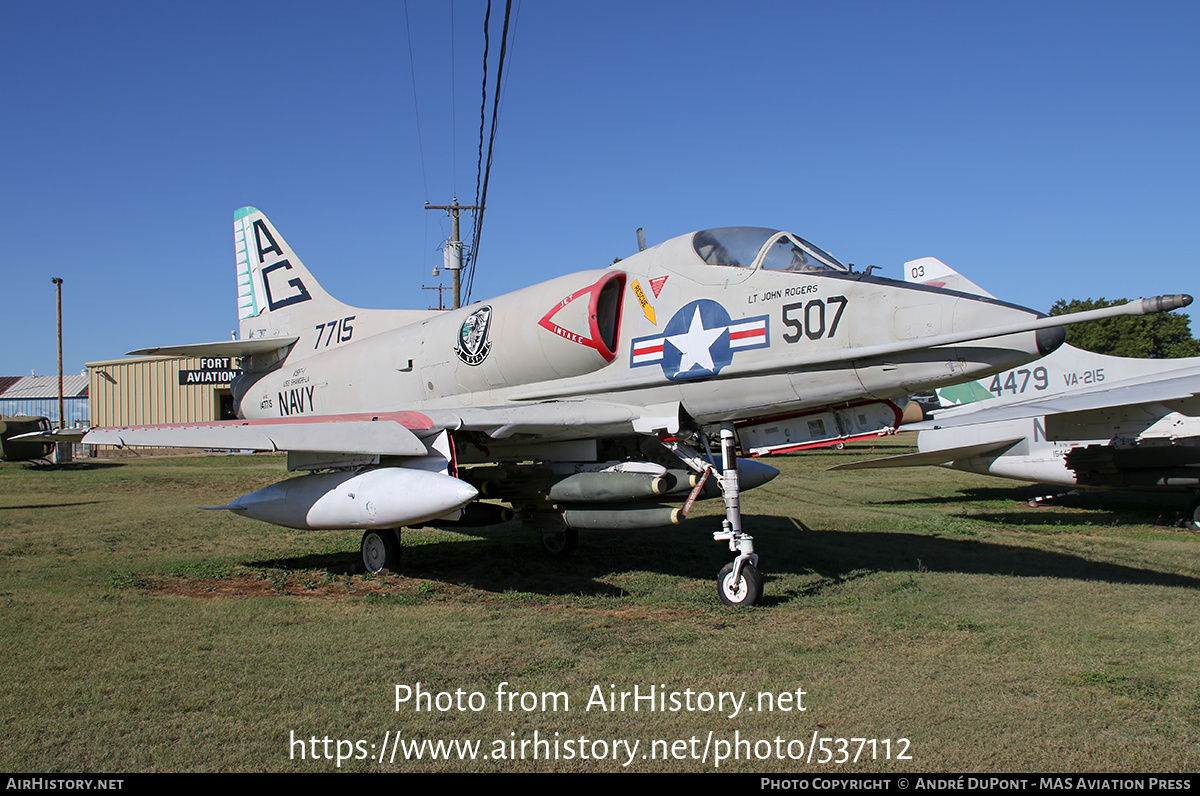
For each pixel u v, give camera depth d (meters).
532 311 7.24
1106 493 13.99
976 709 3.68
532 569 7.48
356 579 7.10
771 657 4.50
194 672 4.26
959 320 5.25
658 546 8.76
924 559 7.62
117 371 38.34
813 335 5.80
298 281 10.88
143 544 9.16
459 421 6.60
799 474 19.36
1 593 6.35
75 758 3.20
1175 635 4.87
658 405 6.56
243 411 11.28
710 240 6.62
